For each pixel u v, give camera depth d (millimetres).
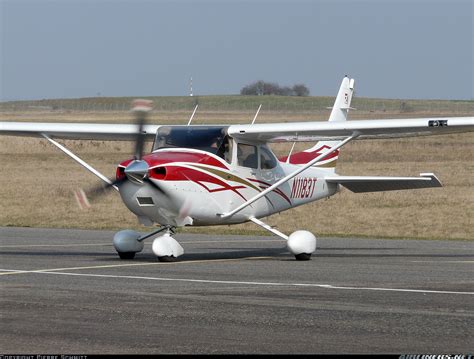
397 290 29906
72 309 25781
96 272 35125
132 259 41156
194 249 47219
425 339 21766
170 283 31656
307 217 65688
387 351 20500
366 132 42031
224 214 41500
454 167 103500
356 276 34000
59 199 76688
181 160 39469
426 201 72938
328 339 21781
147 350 20562
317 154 48094
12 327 23156
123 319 24266
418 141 139500
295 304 26812
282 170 45250
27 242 50219
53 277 33344
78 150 131875
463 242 51375
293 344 21250
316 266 37969
